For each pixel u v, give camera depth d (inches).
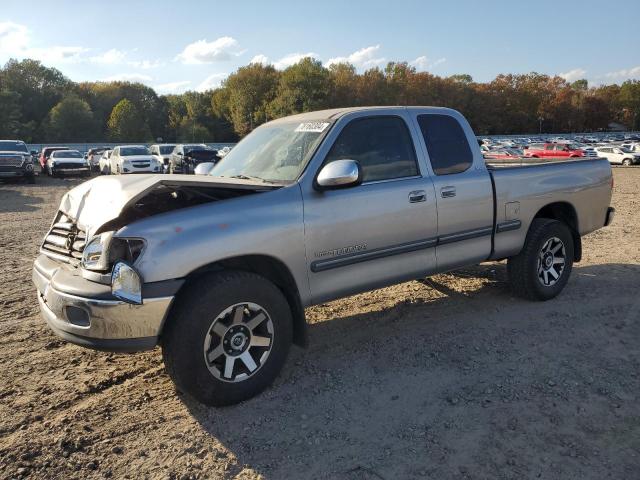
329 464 113.5
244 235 134.5
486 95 4426.7
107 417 133.2
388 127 169.6
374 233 159.2
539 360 159.5
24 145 1032.2
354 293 160.2
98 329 124.3
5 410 136.5
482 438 121.0
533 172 202.7
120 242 125.3
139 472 112.0
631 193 653.3
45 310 139.9
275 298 139.5
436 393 141.8
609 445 117.4
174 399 142.0
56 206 600.7
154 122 4574.3
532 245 202.7
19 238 379.9
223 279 131.2
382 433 124.3
